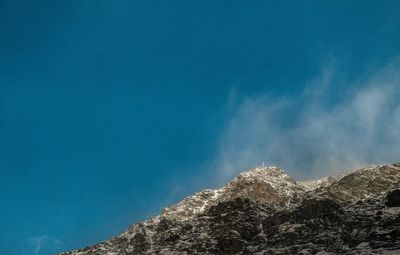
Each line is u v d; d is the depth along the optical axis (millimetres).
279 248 166125
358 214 178375
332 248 156250
